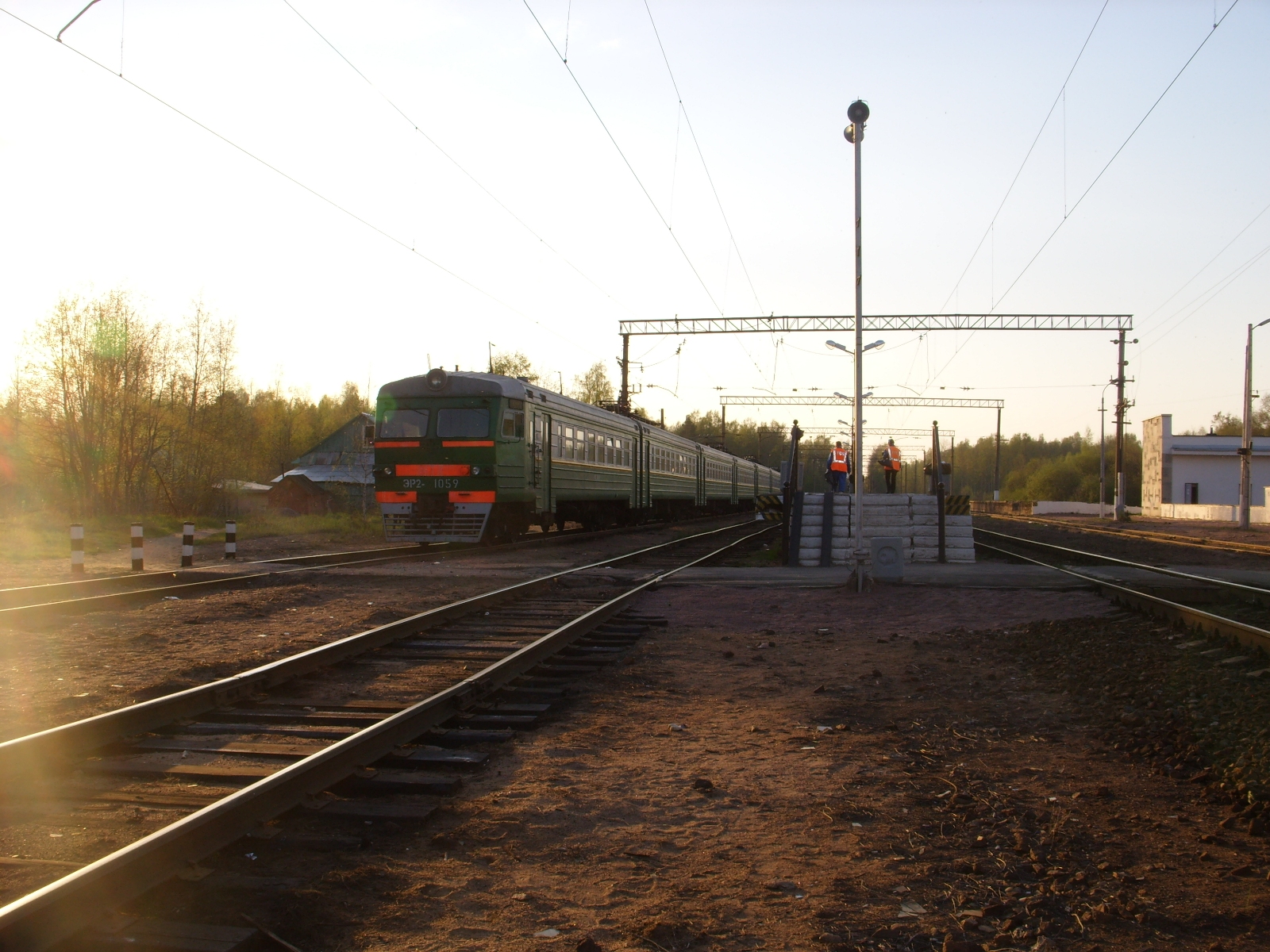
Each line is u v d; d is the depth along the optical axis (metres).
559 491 24.39
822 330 32.78
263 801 4.41
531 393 22.39
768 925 3.61
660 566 18.78
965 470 146.62
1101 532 37.09
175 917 3.48
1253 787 5.15
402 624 9.77
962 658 9.38
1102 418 53.16
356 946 3.36
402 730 5.84
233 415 46.28
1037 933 3.55
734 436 114.94
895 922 3.65
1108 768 5.79
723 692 7.82
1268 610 12.17
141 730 6.00
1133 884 4.02
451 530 20.56
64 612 11.59
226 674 8.08
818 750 6.06
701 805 4.99
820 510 19.27
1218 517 51.84
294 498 51.28
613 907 3.75
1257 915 3.72
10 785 4.98
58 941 3.15
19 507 38.56
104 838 4.29
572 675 8.36
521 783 5.27
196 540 28.03
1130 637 9.95
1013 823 4.73
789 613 12.38
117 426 38.50
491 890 3.87
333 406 102.00
